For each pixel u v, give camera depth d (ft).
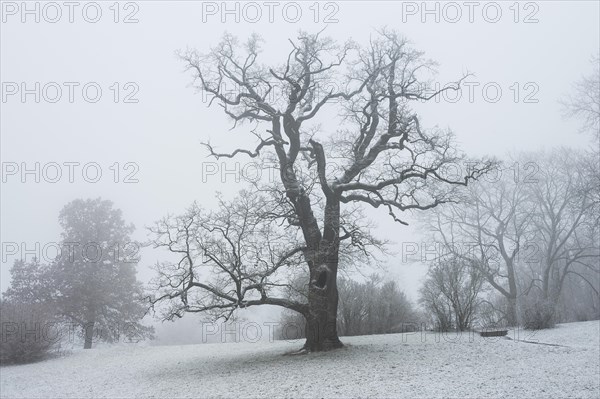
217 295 56.29
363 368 45.42
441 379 39.09
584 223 114.52
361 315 85.61
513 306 87.61
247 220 57.52
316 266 59.72
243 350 74.64
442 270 78.54
